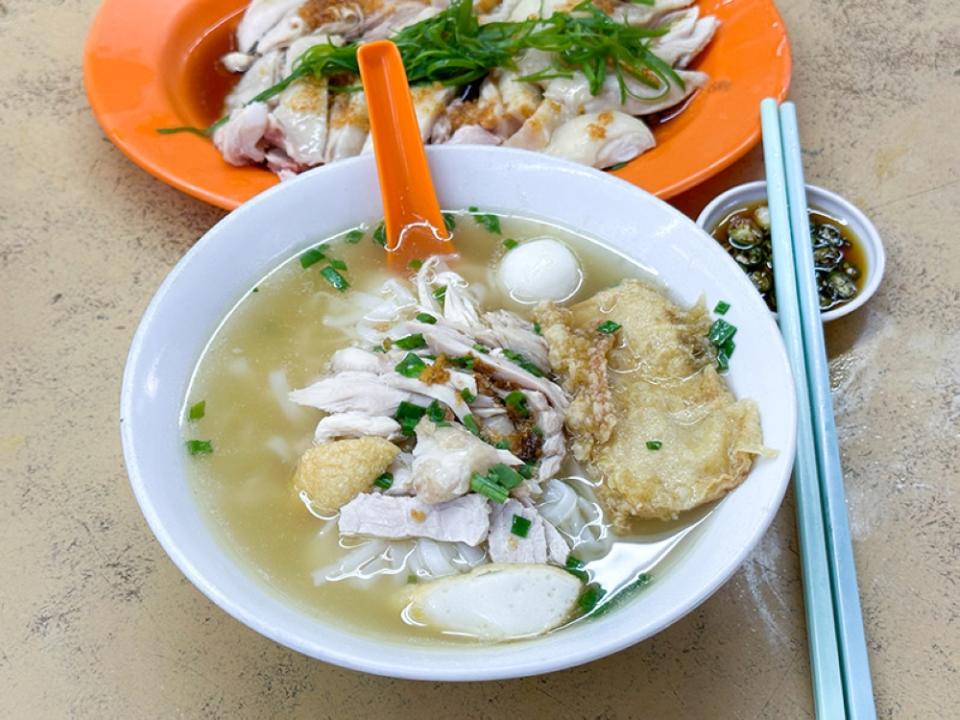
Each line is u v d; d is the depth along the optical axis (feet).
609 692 0.87
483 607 0.78
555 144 1.30
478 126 1.34
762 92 1.29
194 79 1.49
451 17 1.41
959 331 1.13
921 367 1.10
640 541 0.84
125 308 1.18
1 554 0.97
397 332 0.98
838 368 1.10
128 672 0.89
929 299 1.16
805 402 0.96
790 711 0.85
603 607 0.79
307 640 0.69
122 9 1.45
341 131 1.33
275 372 0.97
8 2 1.58
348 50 1.38
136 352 0.85
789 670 0.88
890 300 1.16
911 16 1.50
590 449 0.88
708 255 0.92
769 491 0.76
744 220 1.21
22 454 1.05
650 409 0.89
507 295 1.04
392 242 1.04
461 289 1.04
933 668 0.87
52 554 0.97
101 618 0.93
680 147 1.25
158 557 0.97
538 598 0.78
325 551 0.85
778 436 0.80
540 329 0.98
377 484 0.86
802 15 1.52
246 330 0.98
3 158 1.36
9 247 1.25
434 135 1.36
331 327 1.01
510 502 0.85
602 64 1.36
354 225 1.04
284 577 0.83
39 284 1.21
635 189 0.98
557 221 1.04
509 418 0.90
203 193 1.21
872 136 1.35
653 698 0.86
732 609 0.91
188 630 0.91
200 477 0.88
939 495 0.99
